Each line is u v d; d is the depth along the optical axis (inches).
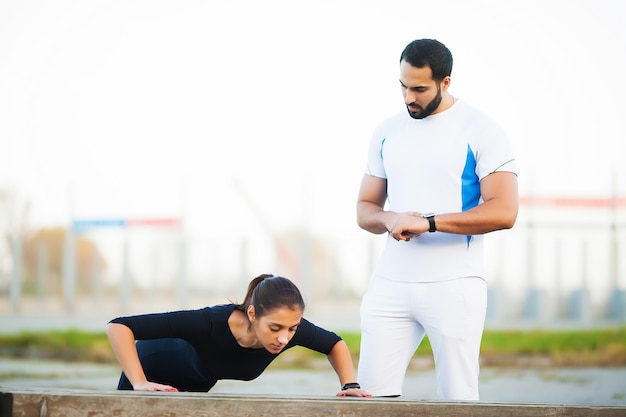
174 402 140.7
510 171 184.4
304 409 144.4
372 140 201.8
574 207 695.1
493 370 478.9
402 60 184.2
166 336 164.4
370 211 195.9
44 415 138.3
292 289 161.8
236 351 169.0
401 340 193.2
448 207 186.9
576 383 423.2
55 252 819.4
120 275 727.1
